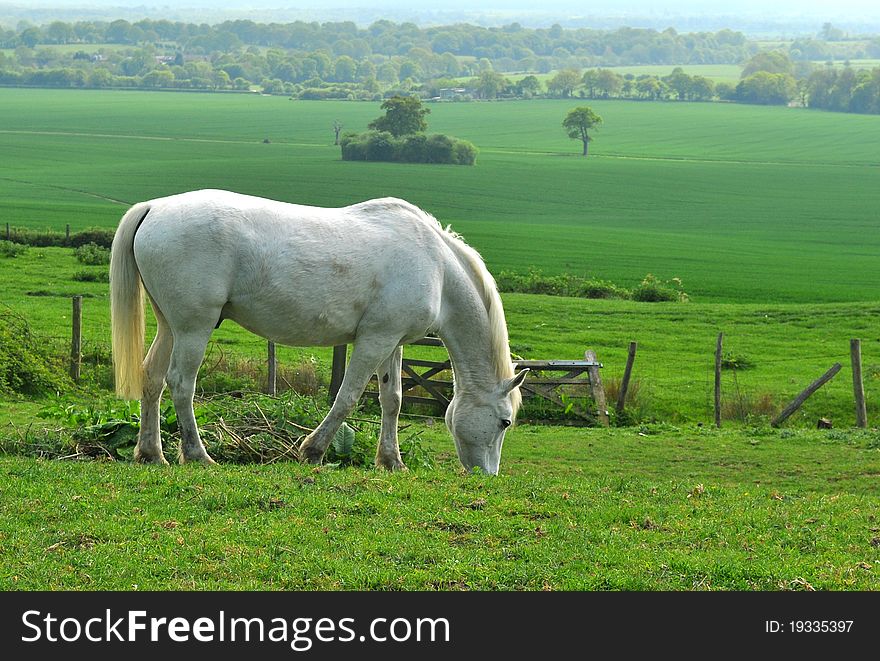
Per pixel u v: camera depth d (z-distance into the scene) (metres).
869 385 26.77
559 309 40.31
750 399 24.48
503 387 12.00
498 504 9.31
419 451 13.21
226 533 8.16
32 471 9.66
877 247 89.94
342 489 9.56
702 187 139.38
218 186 126.31
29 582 7.16
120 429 11.73
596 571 7.84
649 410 23.81
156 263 10.26
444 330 11.83
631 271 70.38
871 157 175.88
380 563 7.77
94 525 8.16
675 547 8.53
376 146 162.88
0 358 19.38
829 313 40.19
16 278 42.00
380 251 11.02
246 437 12.13
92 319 32.59
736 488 11.34
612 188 137.12
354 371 11.21
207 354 23.80
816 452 17.44
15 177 127.88
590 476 14.94
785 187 140.12
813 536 8.95
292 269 10.52
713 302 56.16
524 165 161.88
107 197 111.12
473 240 87.31
